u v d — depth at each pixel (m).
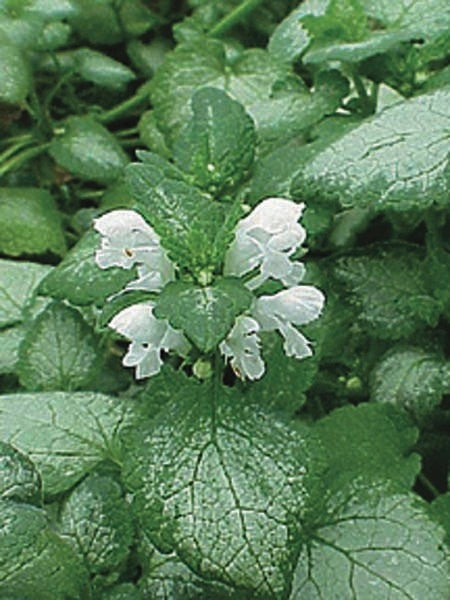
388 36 0.36
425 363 0.35
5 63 0.46
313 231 0.34
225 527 0.27
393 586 0.28
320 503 0.29
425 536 0.29
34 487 0.28
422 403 0.34
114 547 0.30
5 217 0.47
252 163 0.35
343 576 0.29
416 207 0.31
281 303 0.27
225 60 0.42
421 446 0.35
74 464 0.31
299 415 0.37
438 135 0.32
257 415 0.28
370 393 0.35
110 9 0.54
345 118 0.38
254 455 0.27
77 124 0.49
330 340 0.35
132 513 0.29
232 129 0.34
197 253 0.27
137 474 0.27
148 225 0.27
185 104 0.41
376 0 0.37
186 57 0.42
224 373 0.36
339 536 0.29
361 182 0.32
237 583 0.26
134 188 0.28
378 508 0.30
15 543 0.27
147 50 0.55
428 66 0.40
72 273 0.33
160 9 0.57
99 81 0.52
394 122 0.33
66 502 0.30
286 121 0.38
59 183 0.52
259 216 0.27
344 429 0.33
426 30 0.36
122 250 0.27
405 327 0.35
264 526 0.27
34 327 0.36
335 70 0.38
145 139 0.48
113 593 0.29
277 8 0.55
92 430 0.32
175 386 0.30
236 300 0.26
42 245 0.47
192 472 0.27
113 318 0.27
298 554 0.27
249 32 0.54
